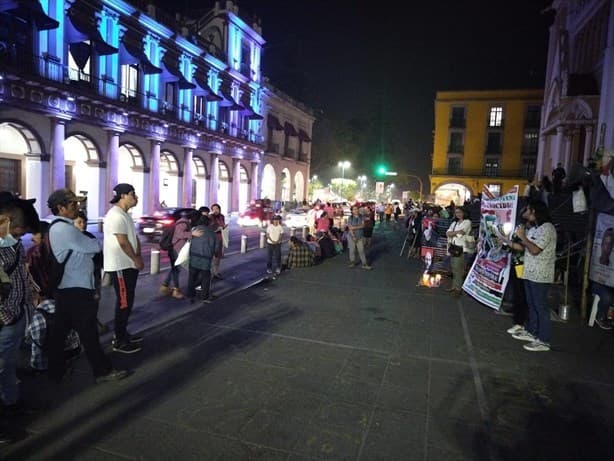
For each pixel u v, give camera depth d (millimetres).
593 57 22859
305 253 12805
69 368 5016
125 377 4898
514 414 4344
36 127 21406
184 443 3719
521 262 7102
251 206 30906
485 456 3641
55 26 20516
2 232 3699
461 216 9625
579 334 6941
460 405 4500
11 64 19281
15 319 3725
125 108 25812
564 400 4672
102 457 3508
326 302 8648
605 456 3689
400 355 5863
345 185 69562
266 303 8406
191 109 33219
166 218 19156
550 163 28125
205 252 8172
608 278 7055
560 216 11477
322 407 4379
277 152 47469
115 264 5512
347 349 6031
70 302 4484
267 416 4180
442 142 55812
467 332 6934
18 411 4035
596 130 17875
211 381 4898
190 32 33031
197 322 7059
